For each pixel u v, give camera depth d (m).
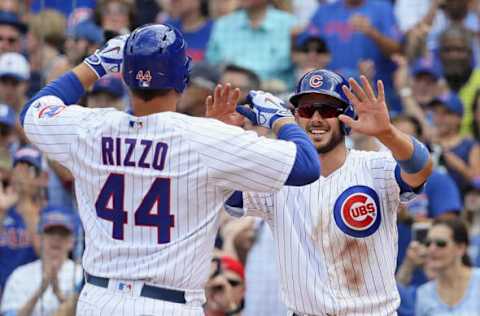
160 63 13.91
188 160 13.83
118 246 14.01
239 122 15.25
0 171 26.20
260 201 16.97
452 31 33.38
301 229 16.70
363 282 16.62
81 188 14.47
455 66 33.22
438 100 31.16
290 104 16.95
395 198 16.47
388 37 32.69
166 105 14.17
